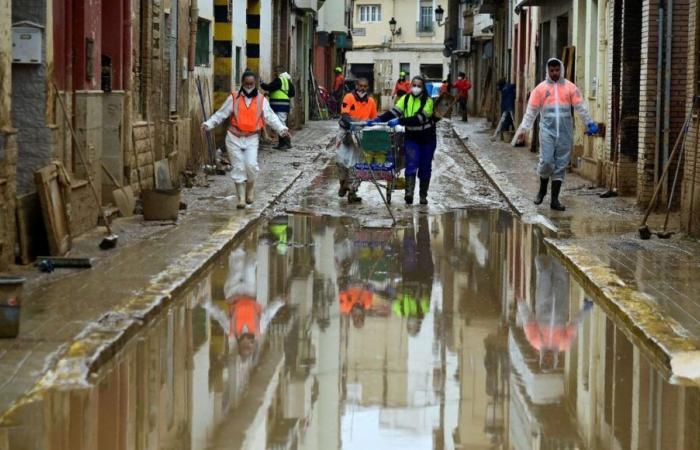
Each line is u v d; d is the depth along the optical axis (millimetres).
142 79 48188
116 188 41781
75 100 37719
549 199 49688
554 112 45625
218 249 34594
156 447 17656
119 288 27906
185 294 29250
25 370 20781
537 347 24344
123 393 20391
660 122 44500
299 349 23969
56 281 28656
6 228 29719
